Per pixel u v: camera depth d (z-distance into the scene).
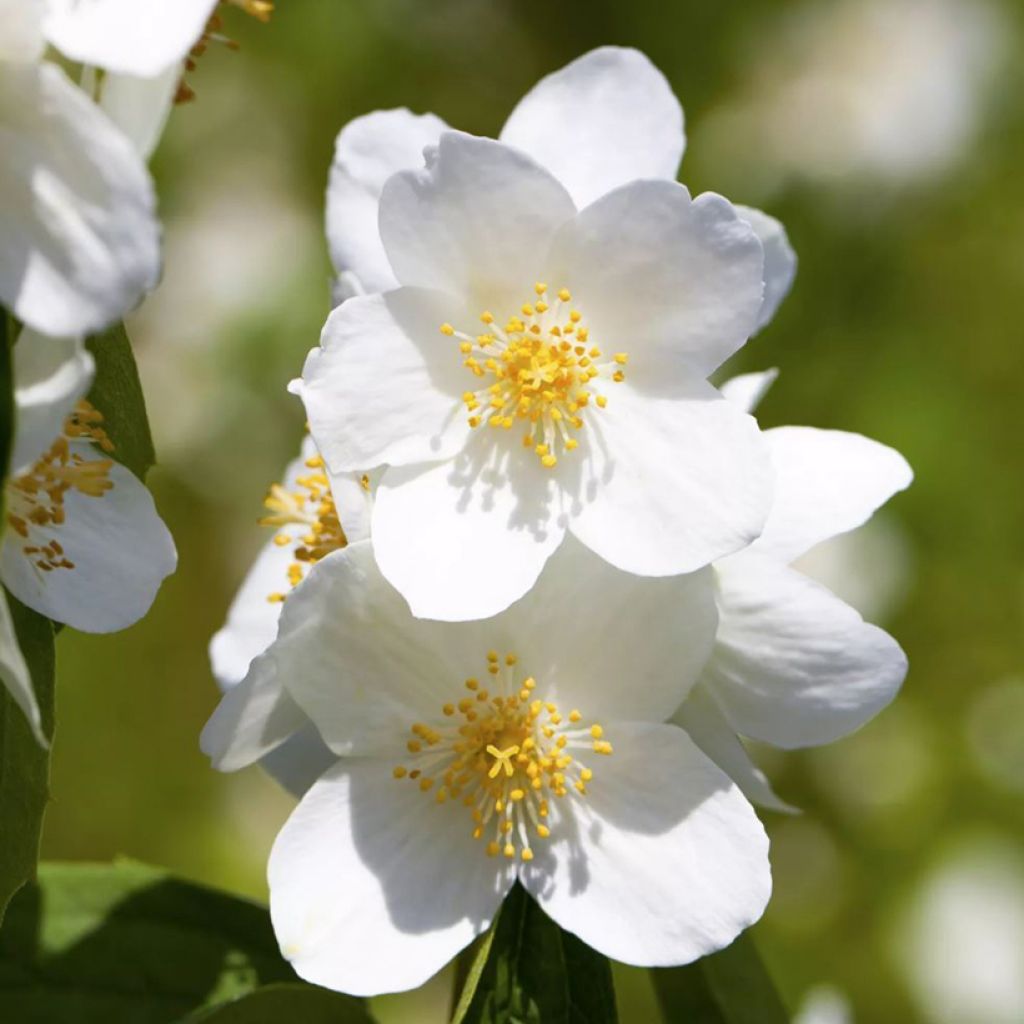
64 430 0.37
